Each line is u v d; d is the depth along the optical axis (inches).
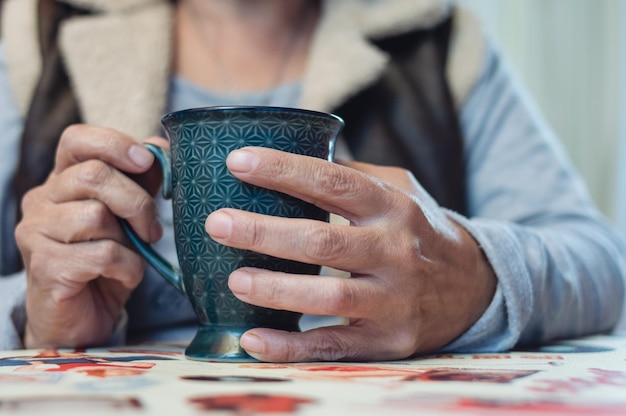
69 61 39.8
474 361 20.8
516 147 43.1
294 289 19.9
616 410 11.8
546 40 84.7
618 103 84.5
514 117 43.9
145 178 25.2
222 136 19.8
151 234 24.1
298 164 19.7
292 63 43.4
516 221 41.2
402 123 41.5
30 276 26.3
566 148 85.4
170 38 41.1
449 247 23.0
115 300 28.0
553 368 18.3
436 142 41.4
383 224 21.1
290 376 16.5
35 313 26.5
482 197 43.1
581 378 16.0
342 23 42.4
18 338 28.3
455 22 45.4
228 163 19.6
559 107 85.2
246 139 19.8
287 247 19.7
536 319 27.0
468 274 23.6
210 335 21.0
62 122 39.2
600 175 85.3
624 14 84.3
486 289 24.6
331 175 20.1
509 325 24.4
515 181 42.2
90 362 19.8
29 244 25.8
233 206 19.9
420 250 21.6
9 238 40.0
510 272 24.6
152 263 23.7
